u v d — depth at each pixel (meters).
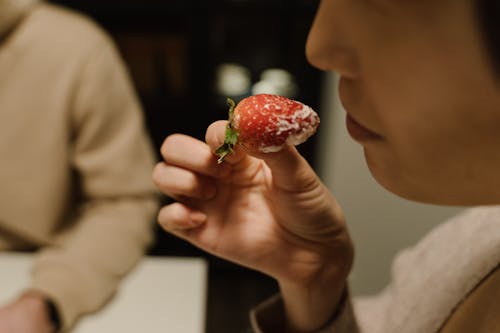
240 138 0.28
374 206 1.17
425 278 0.36
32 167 0.66
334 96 1.14
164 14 1.20
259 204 0.34
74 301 0.54
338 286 0.35
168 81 1.25
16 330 0.49
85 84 0.65
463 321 0.30
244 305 1.32
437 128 0.20
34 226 0.67
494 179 0.21
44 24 0.65
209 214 0.34
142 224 0.67
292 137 0.28
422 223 1.16
